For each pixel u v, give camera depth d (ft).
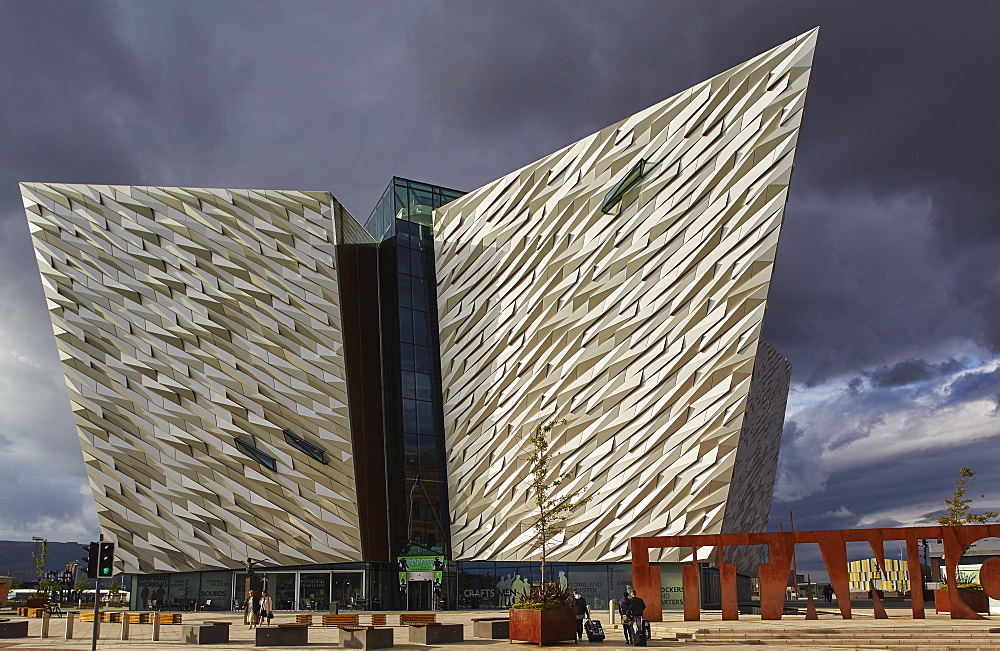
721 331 113.50
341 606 137.08
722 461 112.06
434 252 157.17
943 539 82.94
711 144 118.62
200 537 137.69
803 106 110.42
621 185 126.93
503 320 139.85
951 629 69.87
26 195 137.69
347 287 144.15
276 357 135.54
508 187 144.56
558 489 123.24
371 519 140.05
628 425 120.67
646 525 117.19
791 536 87.25
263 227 137.59
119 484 137.80
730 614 87.66
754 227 112.06
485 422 139.03
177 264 136.46
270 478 135.54
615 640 73.97
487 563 136.15
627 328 122.93
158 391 136.15
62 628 100.99
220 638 76.84
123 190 137.49
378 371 152.87
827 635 70.33
